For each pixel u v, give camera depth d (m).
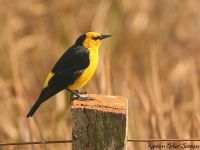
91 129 8.77
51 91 11.16
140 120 13.79
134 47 19.14
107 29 19.03
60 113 14.36
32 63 18.41
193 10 20.47
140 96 13.83
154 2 20.48
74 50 11.46
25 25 19.58
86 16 19.27
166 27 20.14
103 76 13.45
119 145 8.74
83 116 8.77
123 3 19.80
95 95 9.73
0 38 18.22
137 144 13.30
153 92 14.24
